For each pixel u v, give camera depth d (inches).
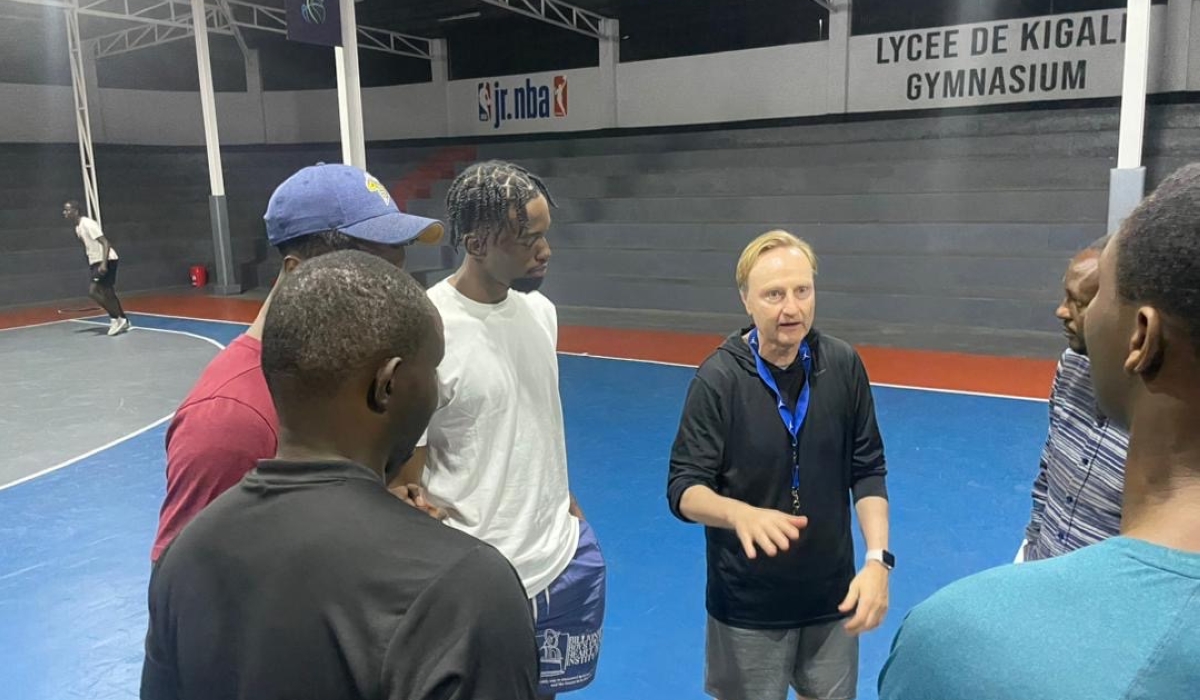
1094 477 76.8
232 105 803.4
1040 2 523.8
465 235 74.7
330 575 37.8
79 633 141.2
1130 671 26.9
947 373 307.1
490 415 77.0
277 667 37.7
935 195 466.9
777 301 78.3
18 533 184.5
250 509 40.9
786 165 571.5
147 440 251.4
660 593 151.7
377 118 796.0
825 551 83.7
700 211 540.1
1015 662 28.5
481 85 751.7
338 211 66.7
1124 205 328.2
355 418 41.7
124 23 690.8
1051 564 30.7
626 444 238.2
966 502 185.8
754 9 625.3
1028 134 523.5
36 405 296.8
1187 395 28.7
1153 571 28.2
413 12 652.1
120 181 738.8
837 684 86.9
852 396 84.6
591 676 88.9
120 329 446.3
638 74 682.2
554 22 629.3
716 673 88.3
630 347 378.9
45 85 732.0
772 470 82.2
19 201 674.2
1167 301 28.1
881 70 583.5
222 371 62.1
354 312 41.0
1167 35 488.1
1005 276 406.6
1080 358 80.0
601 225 547.5
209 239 695.1
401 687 35.8
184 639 40.5
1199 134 466.9
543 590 82.0
